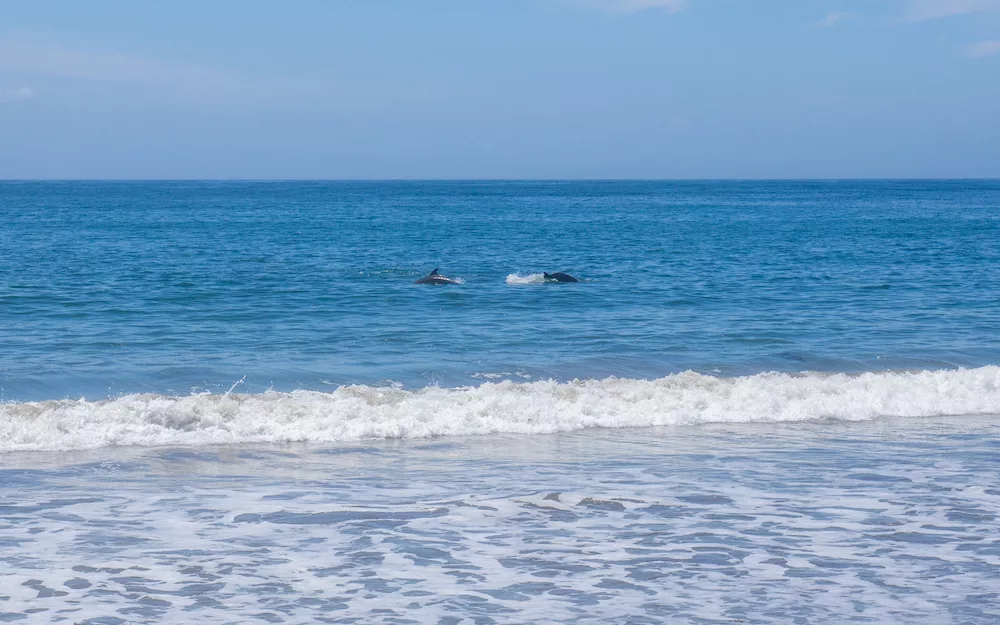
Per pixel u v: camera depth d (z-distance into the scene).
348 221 93.19
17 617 8.16
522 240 66.50
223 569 9.34
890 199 187.62
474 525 10.73
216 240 63.59
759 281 39.72
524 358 21.94
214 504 11.39
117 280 37.84
